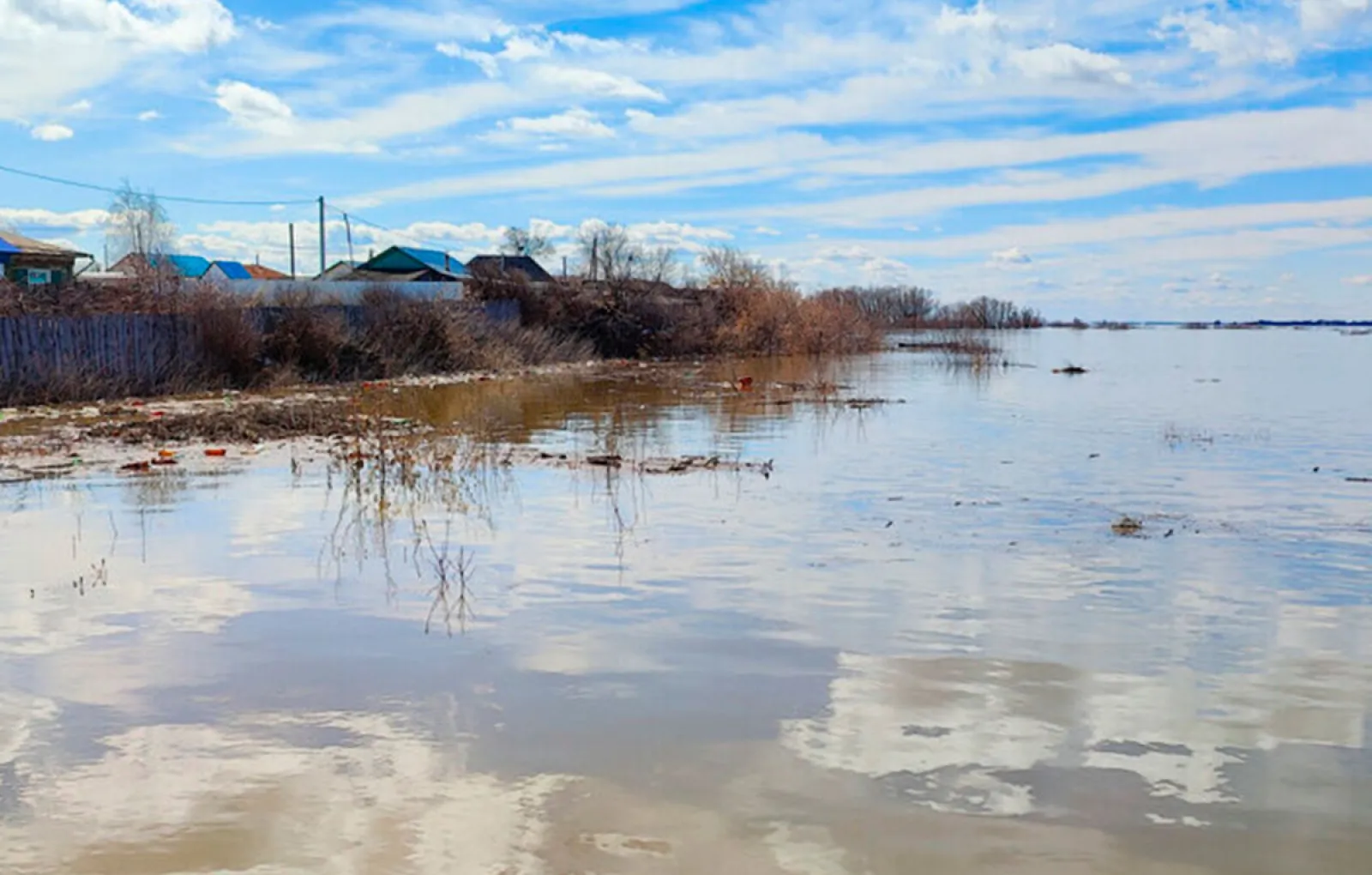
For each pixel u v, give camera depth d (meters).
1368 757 4.97
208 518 10.33
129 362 24.77
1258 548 9.20
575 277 47.88
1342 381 33.31
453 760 4.89
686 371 35.81
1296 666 6.21
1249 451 15.77
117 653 6.35
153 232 52.62
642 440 16.94
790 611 7.24
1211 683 5.92
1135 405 24.02
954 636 6.71
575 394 26.20
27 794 4.55
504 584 7.93
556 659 6.27
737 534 9.72
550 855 4.07
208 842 4.15
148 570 8.30
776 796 4.55
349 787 4.62
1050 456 15.09
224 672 6.04
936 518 10.48
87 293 29.38
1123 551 9.08
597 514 10.66
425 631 6.80
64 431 17.38
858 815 4.39
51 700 5.61
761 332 46.62
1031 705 5.57
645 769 4.80
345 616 7.12
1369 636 6.78
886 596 7.59
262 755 4.94
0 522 10.07
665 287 47.22
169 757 4.91
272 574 8.23
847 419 20.36
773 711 5.48
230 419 17.86
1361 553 9.02
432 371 32.50
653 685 5.83
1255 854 4.12
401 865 3.99
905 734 5.20
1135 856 4.09
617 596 7.60
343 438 16.33
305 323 28.91
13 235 40.94
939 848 4.14
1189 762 4.91
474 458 14.30
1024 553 8.96
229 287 34.81
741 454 15.30
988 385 30.36
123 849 4.10
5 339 22.20
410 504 11.12
